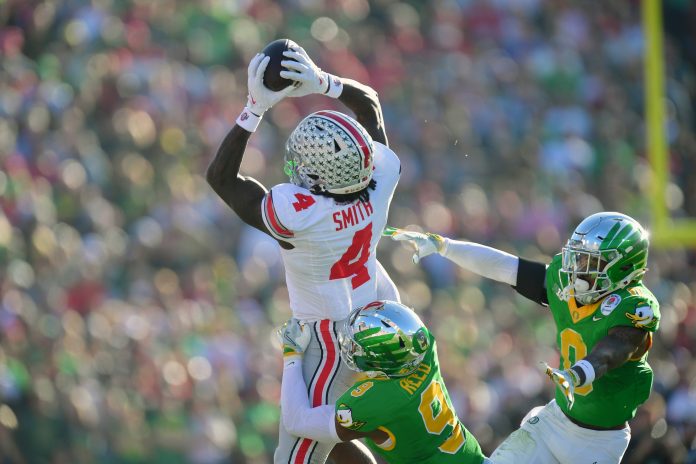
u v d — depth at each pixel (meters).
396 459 15.20
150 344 35.94
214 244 41.38
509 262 17.25
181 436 34.31
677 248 46.66
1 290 34.59
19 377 32.78
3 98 40.34
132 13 45.84
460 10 55.19
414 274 43.09
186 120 44.62
